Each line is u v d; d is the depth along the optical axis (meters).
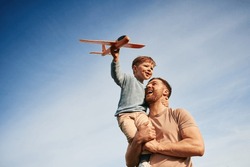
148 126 4.76
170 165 4.49
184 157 4.59
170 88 5.59
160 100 5.36
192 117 4.85
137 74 5.82
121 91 5.51
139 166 4.67
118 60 5.32
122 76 5.43
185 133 4.63
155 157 4.68
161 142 4.73
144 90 5.56
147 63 5.76
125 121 5.09
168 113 5.08
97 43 5.20
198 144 4.47
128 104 5.27
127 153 4.89
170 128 4.83
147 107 5.52
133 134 4.89
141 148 4.74
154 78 5.59
